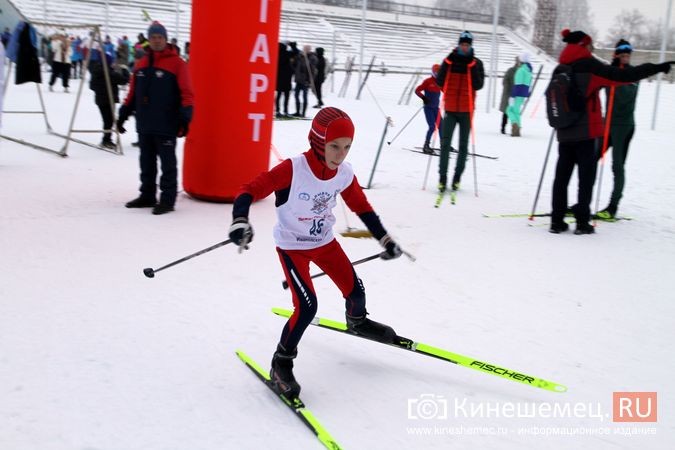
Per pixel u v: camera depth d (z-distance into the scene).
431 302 4.17
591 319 4.01
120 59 20.36
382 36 38.12
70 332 3.41
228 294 4.09
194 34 6.18
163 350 3.28
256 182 2.74
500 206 7.18
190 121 5.75
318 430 2.58
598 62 5.60
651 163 11.16
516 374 2.95
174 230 5.43
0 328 3.41
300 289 2.89
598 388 3.12
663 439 2.71
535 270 4.94
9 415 2.61
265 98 6.31
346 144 2.67
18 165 7.82
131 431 2.55
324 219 2.96
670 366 3.39
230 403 2.81
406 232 5.83
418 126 15.05
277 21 6.27
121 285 4.13
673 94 25.00
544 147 12.45
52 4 32.34
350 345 3.48
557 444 2.64
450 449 2.57
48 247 4.80
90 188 6.83
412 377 3.16
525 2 43.12
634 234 6.22
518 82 13.86
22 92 17.47
